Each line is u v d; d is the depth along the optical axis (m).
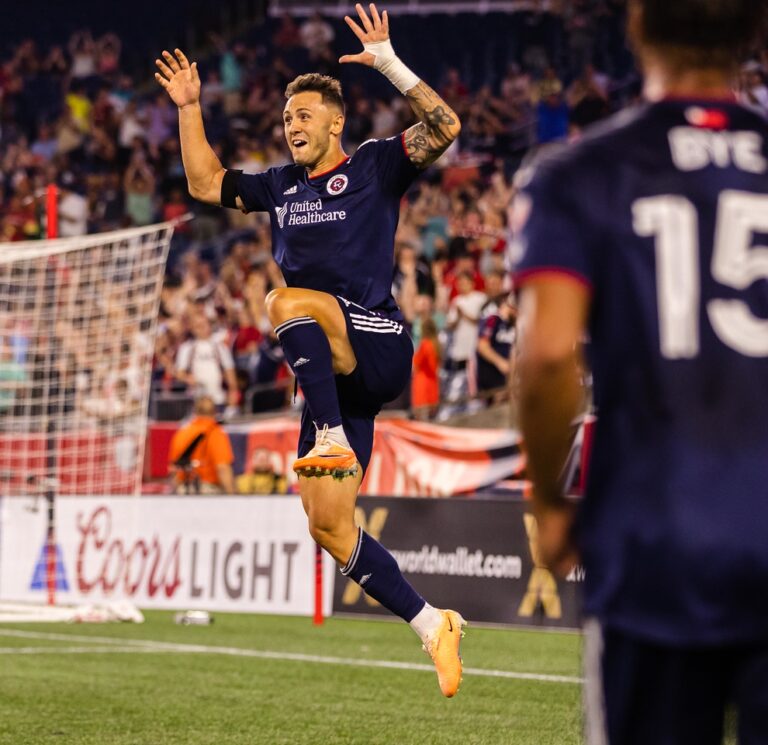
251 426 42.94
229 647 28.70
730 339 6.38
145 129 78.88
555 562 7.12
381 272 15.94
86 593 38.03
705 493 6.33
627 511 6.47
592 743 6.64
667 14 6.79
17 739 17.81
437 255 51.59
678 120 6.74
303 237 16.02
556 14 73.25
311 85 16.12
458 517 31.50
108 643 29.42
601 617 6.50
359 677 24.14
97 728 18.77
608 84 66.69
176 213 70.88
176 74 16.78
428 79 79.06
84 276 44.62
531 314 6.46
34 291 44.12
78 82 87.00
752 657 6.40
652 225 6.48
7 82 86.62
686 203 6.52
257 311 54.12
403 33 80.56
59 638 30.47
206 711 20.33
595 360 6.66
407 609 15.78
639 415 6.48
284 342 15.30
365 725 19.14
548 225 6.50
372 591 15.78
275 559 34.41
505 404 39.50
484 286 48.75
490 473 36.75
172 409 50.88
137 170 72.69
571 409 6.49
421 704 21.08
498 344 40.53
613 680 6.56
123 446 44.22
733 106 6.84
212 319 55.22
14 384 39.66
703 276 6.43
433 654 15.73
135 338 43.47
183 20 89.56
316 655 27.34
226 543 35.31
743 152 6.67
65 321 43.59
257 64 83.69
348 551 15.57
